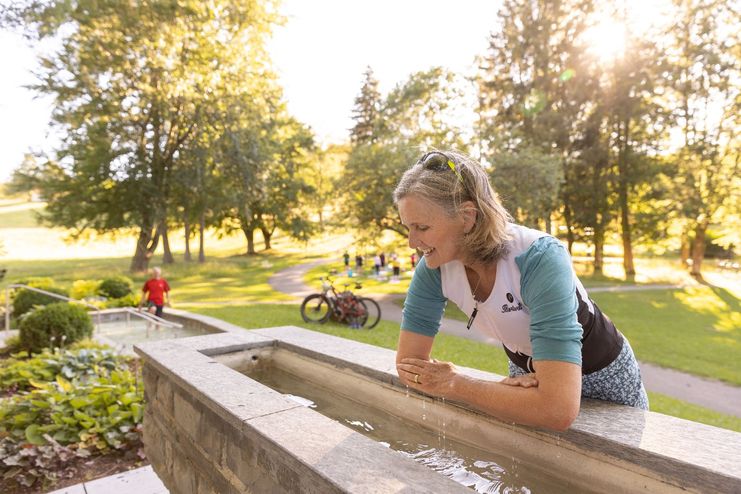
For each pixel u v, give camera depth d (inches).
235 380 90.6
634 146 1165.1
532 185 730.2
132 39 807.1
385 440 78.5
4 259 1636.3
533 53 1168.8
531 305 51.1
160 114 986.7
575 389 48.3
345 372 99.4
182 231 2208.4
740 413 289.0
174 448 102.3
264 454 66.2
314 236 1872.5
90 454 167.6
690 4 1072.2
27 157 1031.6
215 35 899.4
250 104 989.2
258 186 1077.1
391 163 718.5
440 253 55.1
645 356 430.3
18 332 356.8
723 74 1049.5
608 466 54.7
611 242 1392.7
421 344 67.3
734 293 877.8
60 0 614.9
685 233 1168.2
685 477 47.9
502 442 66.7
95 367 243.4
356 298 473.1
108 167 1047.6
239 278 1145.4
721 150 1084.5
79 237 1205.1
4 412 178.7
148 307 488.7
